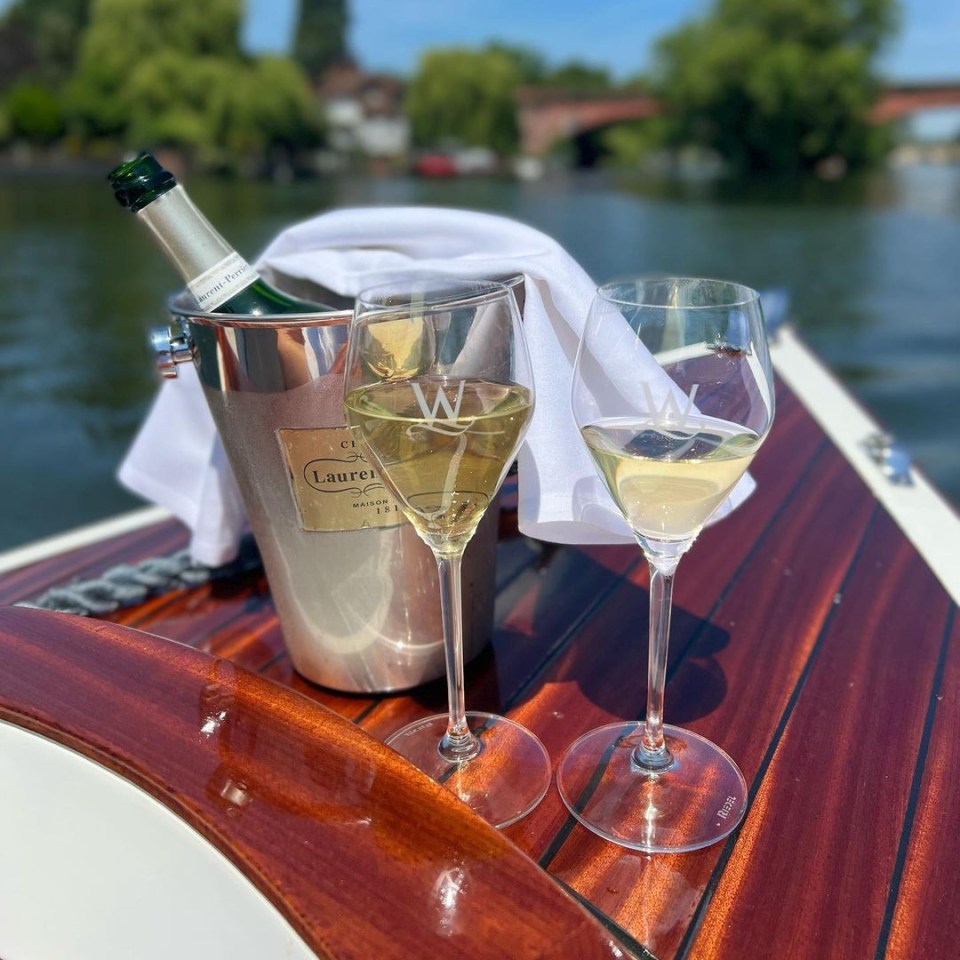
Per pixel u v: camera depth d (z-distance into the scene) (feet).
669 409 2.13
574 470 2.85
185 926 2.01
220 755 1.99
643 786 2.50
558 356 2.81
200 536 3.58
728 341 2.13
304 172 123.34
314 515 2.68
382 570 2.78
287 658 3.30
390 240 3.14
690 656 3.18
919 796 2.48
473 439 2.16
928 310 41.68
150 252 54.24
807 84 96.27
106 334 38.17
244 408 2.57
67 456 26.32
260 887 1.72
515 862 1.73
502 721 2.84
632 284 2.40
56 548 4.31
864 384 31.89
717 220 71.20
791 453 4.92
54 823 2.18
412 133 139.64
